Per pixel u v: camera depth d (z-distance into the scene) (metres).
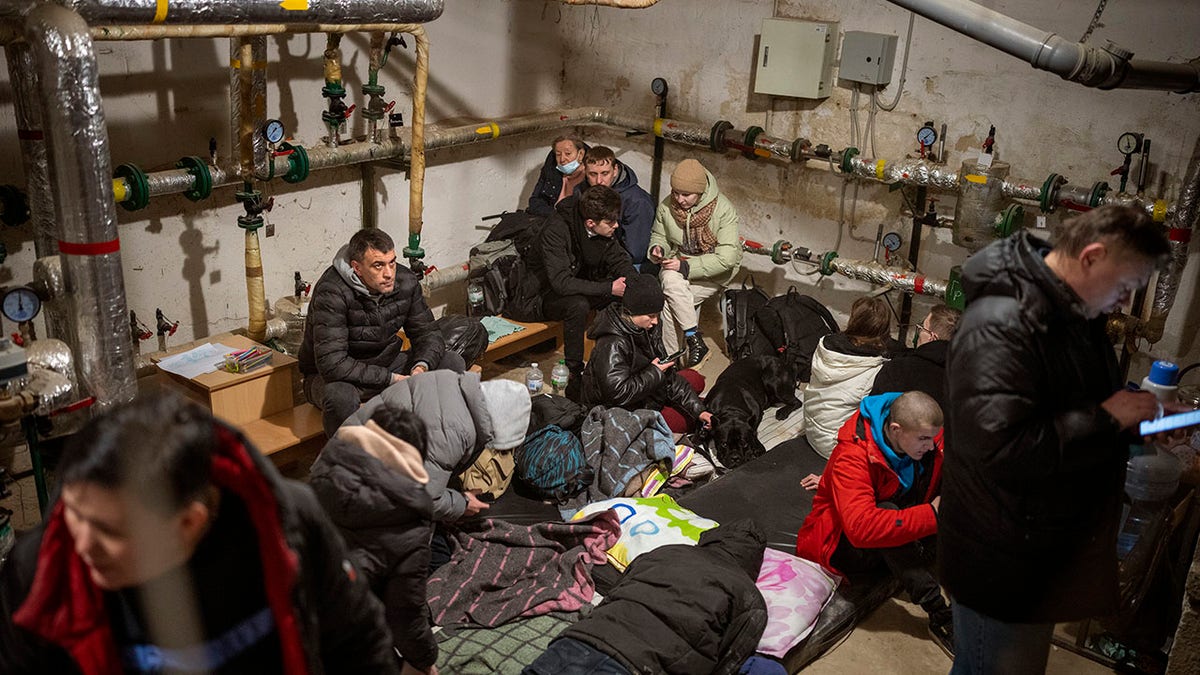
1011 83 4.81
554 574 3.35
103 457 1.10
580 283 5.02
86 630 1.24
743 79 5.72
